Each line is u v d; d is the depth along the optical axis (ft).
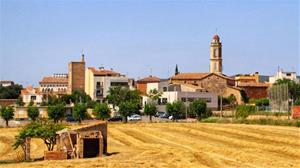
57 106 485.15
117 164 185.26
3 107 482.28
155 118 558.56
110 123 463.42
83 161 194.08
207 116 523.70
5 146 281.13
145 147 260.01
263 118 404.98
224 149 235.20
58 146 219.61
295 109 391.65
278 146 237.25
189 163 187.21
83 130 220.64
